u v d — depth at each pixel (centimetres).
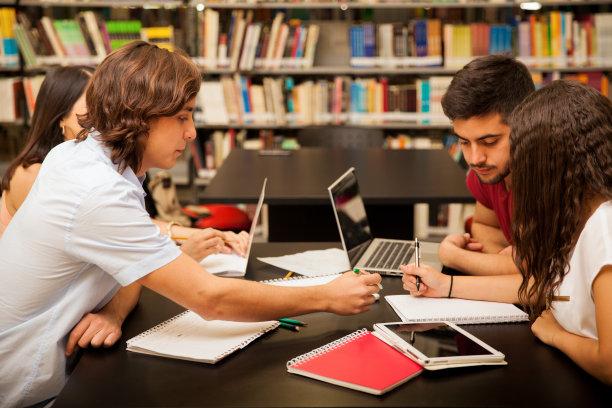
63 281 139
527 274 131
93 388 121
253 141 480
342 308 144
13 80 457
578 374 124
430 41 459
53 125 204
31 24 461
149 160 142
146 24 486
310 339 141
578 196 120
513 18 459
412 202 276
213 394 119
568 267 126
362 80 471
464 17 489
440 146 471
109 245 131
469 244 192
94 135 137
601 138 118
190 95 137
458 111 164
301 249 206
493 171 169
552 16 450
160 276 133
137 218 131
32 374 138
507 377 123
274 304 139
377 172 325
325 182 303
